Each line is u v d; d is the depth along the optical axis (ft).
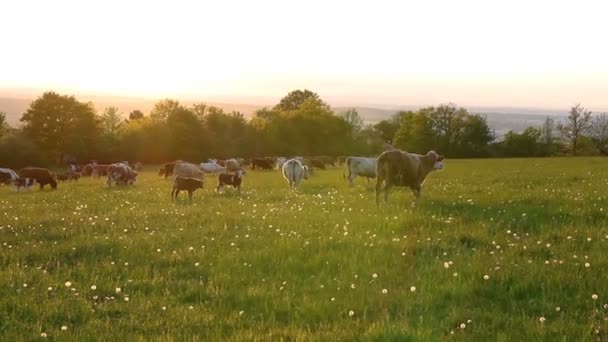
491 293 28.58
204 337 23.27
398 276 31.35
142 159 349.20
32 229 49.52
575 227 43.32
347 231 44.19
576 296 27.12
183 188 75.82
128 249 39.78
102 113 376.27
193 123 374.43
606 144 408.46
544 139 431.84
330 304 26.84
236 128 418.31
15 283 31.14
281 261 35.60
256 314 26.43
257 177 163.22
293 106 544.21
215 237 43.91
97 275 32.83
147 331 24.14
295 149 431.84
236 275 32.81
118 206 69.31
